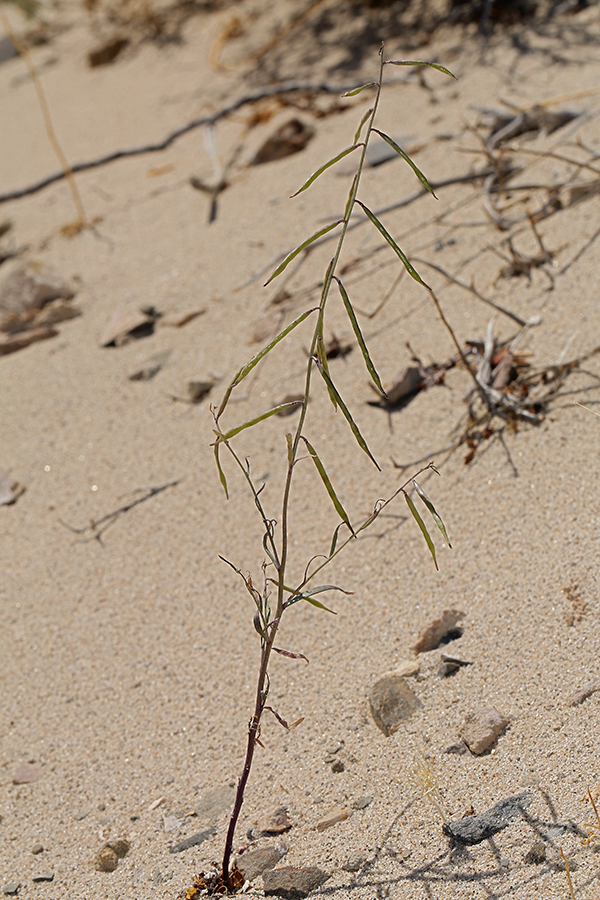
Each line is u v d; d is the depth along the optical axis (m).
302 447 2.96
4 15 8.52
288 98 5.25
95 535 2.97
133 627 2.60
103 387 3.61
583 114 3.87
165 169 5.20
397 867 1.72
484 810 1.77
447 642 2.22
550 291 3.04
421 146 4.20
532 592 2.23
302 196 4.27
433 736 2.00
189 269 4.11
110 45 6.93
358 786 1.96
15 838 2.10
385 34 5.54
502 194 3.62
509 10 5.07
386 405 2.97
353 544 2.59
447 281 3.31
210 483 2.99
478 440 2.71
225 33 6.45
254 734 1.73
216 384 3.38
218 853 1.90
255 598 1.70
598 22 4.72
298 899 1.73
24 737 2.37
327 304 3.47
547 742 1.87
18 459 3.39
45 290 4.26
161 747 2.24
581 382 2.69
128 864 1.95
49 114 6.55
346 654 2.30
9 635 2.71
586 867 1.57
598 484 2.40
